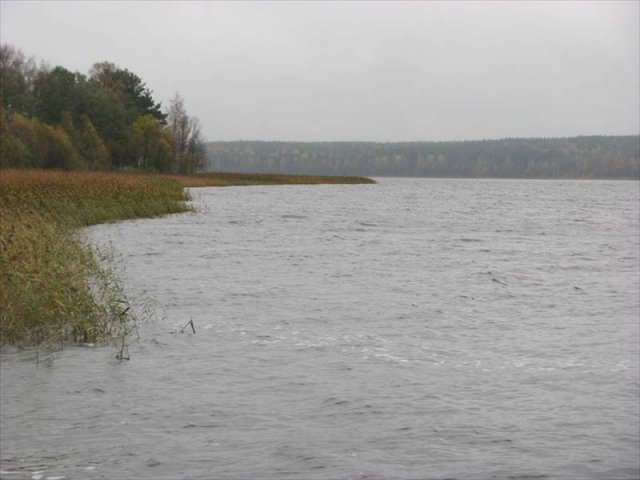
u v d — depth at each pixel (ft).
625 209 211.41
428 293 56.75
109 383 31.30
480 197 289.33
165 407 28.40
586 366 35.37
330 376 32.91
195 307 48.91
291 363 35.06
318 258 77.61
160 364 34.45
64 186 114.62
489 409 28.68
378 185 476.95
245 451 24.23
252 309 48.65
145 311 46.32
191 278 61.46
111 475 22.27
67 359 34.99
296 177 478.59
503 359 36.58
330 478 22.20
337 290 57.16
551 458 23.94
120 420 26.94
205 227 111.65
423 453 24.22
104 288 44.98
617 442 25.38
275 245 89.71
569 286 61.62
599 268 74.28
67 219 88.07
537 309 50.75
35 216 66.90
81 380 31.65
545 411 28.53
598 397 30.37
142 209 126.11
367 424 26.86
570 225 140.05
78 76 375.66
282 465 23.12
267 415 27.71
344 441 25.20
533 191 403.34
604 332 43.32
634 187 569.23
